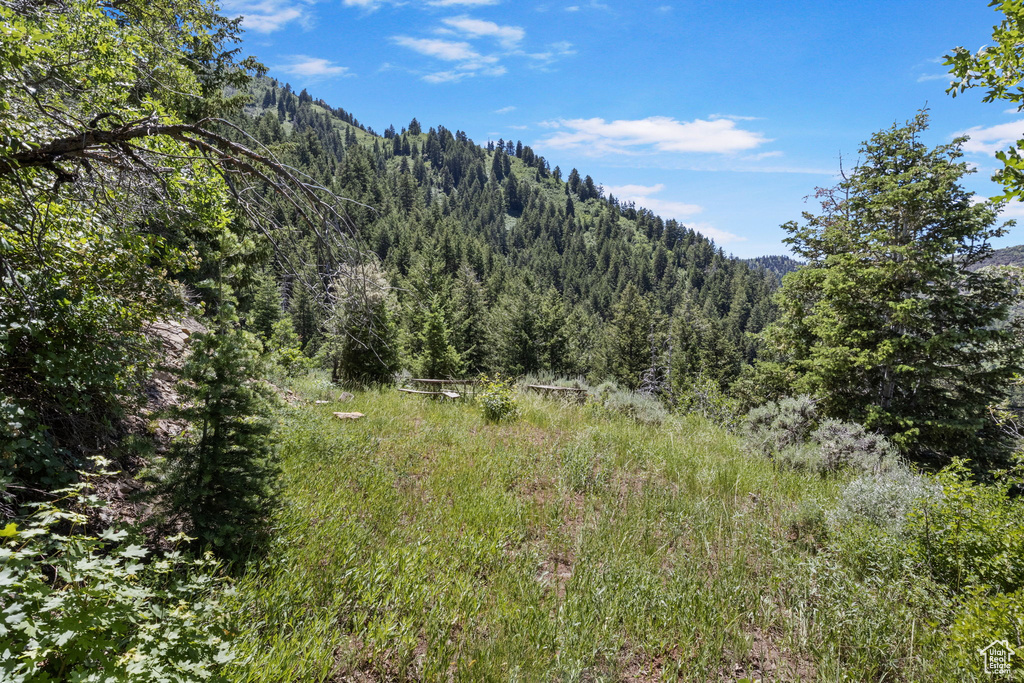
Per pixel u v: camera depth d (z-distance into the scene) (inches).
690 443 368.5
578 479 277.6
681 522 232.4
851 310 554.6
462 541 193.2
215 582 141.1
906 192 537.0
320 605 146.3
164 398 246.2
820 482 297.4
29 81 148.6
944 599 160.9
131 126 153.1
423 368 1115.3
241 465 160.7
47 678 71.9
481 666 128.2
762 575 190.4
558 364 1891.0
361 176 6855.3
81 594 84.7
